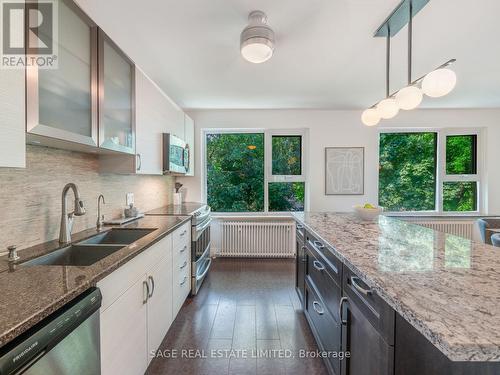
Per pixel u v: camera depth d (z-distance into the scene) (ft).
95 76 4.84
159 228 6.48
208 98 11.35
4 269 3.54
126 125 6.28
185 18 5.65
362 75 8.84
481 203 13.42
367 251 4.23
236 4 5.20
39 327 2.49
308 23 5.83
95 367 3.34
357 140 13.35
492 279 3.05
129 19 5.67
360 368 3.67
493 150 13.16
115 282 3.93
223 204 14.10
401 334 2.79
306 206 13.76
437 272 3.27
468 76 8.98
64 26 4.07
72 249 5.00
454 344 1.86
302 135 13.75
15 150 3.10
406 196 13.85
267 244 13.03
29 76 3.32
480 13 5.51
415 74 8.68
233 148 14.08
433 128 13.52
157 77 9.02
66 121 4.15
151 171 7.81
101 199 6.87
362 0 5.10
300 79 9.21
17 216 4.40
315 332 6.26
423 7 5.31
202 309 8.04
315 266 5.95
